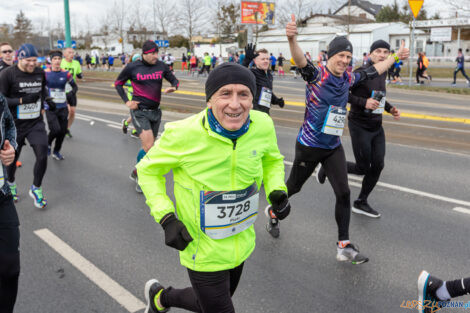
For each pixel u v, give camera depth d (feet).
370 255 12.80
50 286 11.32
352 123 14.92
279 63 102.68
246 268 12.14
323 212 16.46
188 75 110.01
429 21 129.29
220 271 7.22
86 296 10.82
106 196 18.71
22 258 12.96
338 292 10.84
